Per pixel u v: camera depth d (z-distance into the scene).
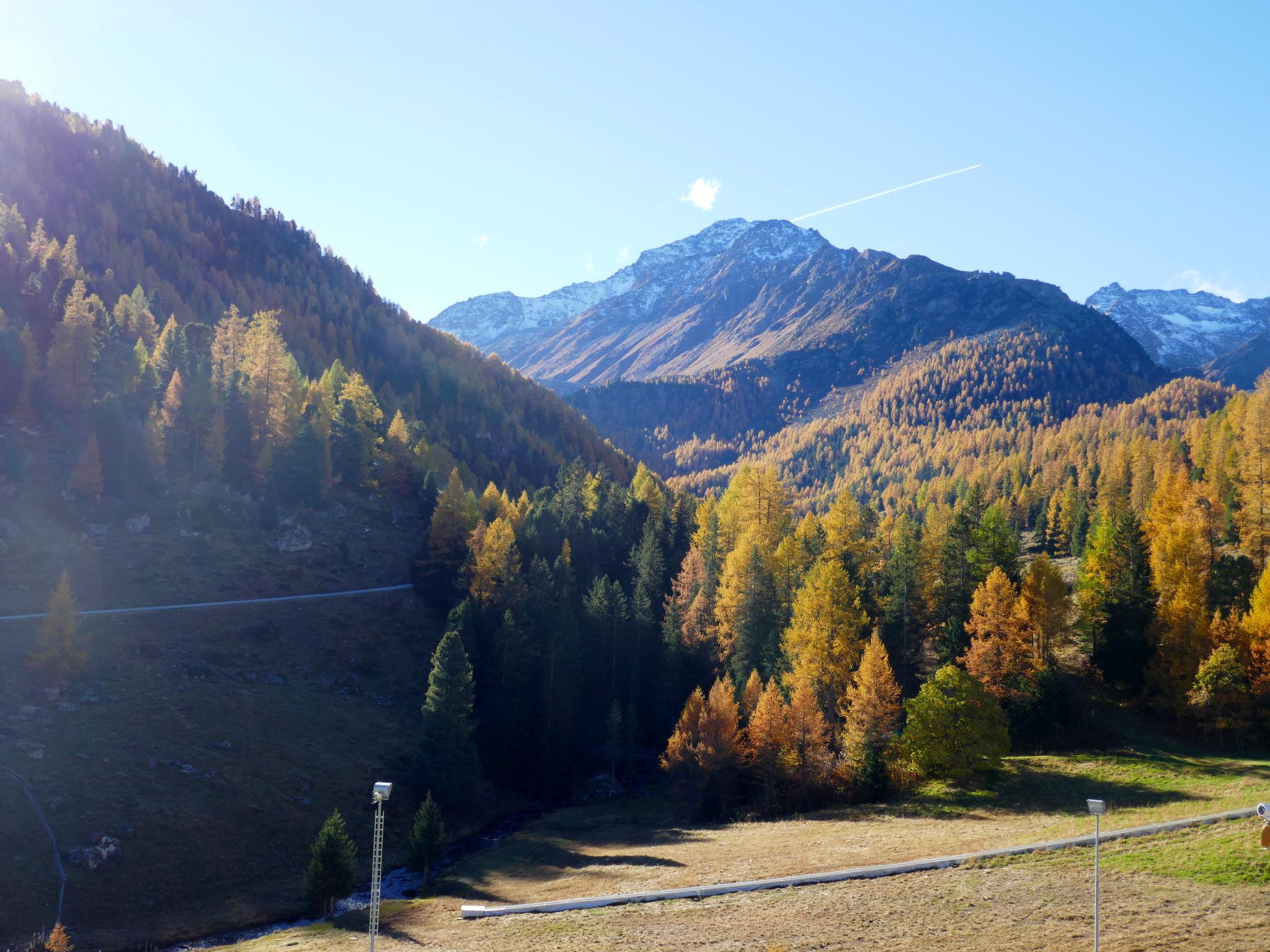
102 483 110.00
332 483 131.75
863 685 71.00
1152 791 59.47
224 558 110.81
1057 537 148.88
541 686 95.50
